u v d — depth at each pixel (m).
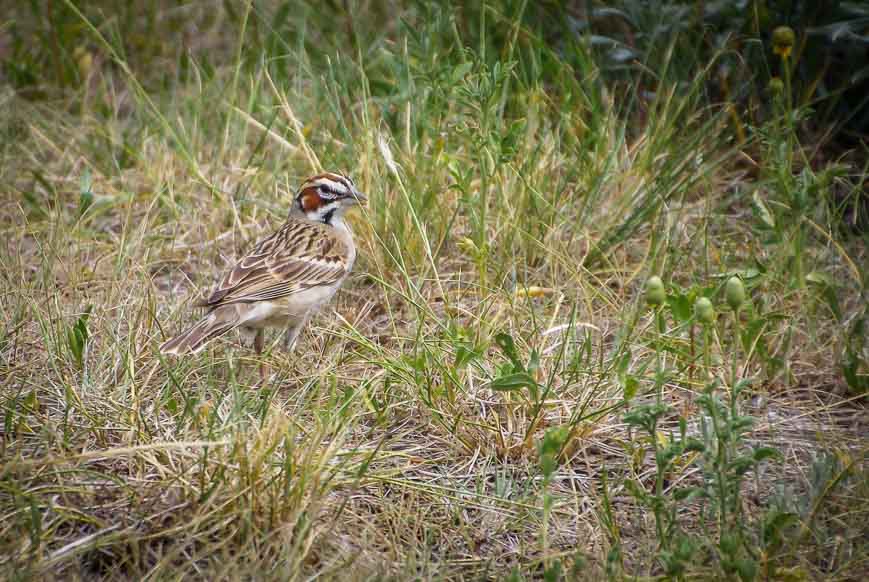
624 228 12.55
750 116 14.03
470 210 12.44
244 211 13.72
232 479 8.55
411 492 8.95
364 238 12.69
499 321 11.39
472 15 15.96
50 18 17.25
